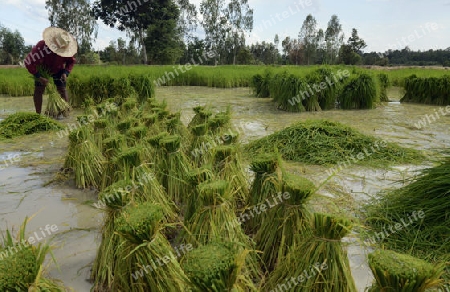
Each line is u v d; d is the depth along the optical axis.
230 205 2.61
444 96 10.34
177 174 3.30
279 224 2.22
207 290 1.36
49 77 7.61
